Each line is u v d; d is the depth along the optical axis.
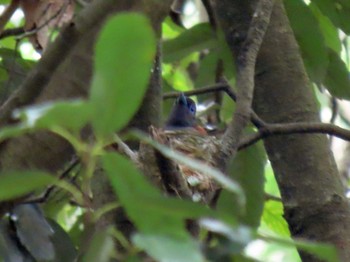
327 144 7.89
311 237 7.45
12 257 6.15
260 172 8.44
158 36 5.45
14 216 6.23
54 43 4.93
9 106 4.91
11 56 7.70
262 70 8.19
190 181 5.84
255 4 8.45
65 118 3.26
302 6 8.29
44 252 6.21
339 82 8.63
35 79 4.91
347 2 8.46
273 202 9.72
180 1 10.61
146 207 3.38
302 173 7.74
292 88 8.10
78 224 8.30
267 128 7.21
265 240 3.58
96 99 3.28
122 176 3.39
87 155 3.42
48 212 8.13
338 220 7.42
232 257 4.39
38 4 6.61
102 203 6.33
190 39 8.79
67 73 4.95
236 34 8.48
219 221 3.40
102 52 3.26
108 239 3.51
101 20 4.97
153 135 5.13
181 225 3.41
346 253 7.20
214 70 9.00
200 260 3.20
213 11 8.64
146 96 6.84
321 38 8.30
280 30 8.27
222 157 5.92
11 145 4.89
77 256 6.57
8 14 6.49
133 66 3.27
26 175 3.46
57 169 4.96
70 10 6.73
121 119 3.32
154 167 5.12
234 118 6.09
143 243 3.24
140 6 5.14
